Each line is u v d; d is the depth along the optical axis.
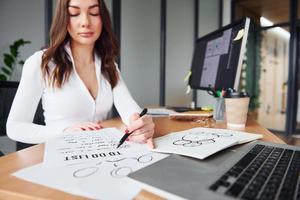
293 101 4.31
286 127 4.38
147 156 0.57
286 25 4.38
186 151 0.56
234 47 1.17
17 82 1.37
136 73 3.50
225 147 0.60
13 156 0.59
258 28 4.87
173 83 3.99
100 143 0.68
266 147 0.62
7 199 0.41
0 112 1.29
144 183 0.39
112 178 0.45
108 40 1.29
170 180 0.40
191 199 0.34
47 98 1.16
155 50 3.74
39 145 0.68
